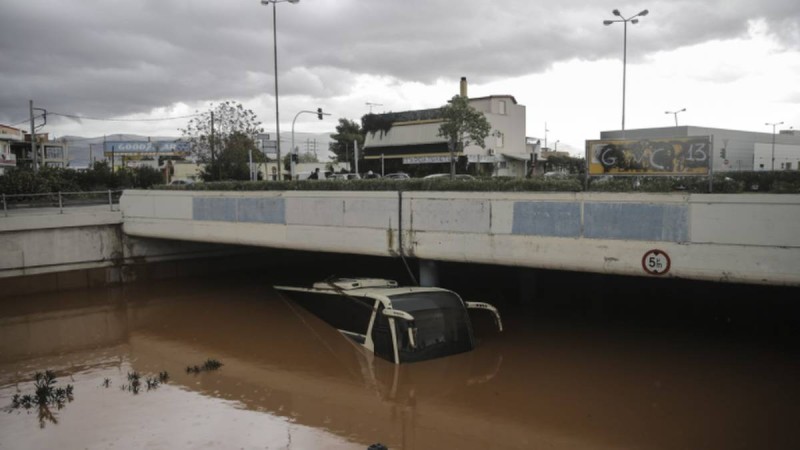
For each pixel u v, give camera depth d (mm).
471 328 13352
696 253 10664
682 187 11953
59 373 12914
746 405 10141
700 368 12109
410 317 11922
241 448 8727
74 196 31656
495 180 14258
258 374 12461
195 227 19641
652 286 16719
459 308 13188
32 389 11797
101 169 43312
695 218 10641
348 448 8727
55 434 9344
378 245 14984
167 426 9609
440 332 12711
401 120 53406
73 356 14367
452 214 13672
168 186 21484
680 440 8820
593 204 11703
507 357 12977
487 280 20094
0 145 62812
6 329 17031
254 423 9727
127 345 15344
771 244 9930
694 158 11609
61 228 20969
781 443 8617
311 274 25391
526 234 12609
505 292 19828
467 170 48500
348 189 16234
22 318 18203
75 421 9898
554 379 11648
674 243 10875
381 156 50094
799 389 10820
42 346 15320
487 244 13180
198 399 10969
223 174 40562
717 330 15031
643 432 9156
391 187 15281
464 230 13500
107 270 22047
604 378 11680
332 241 15945
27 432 9445
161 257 23281
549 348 13625
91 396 11211
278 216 17172
